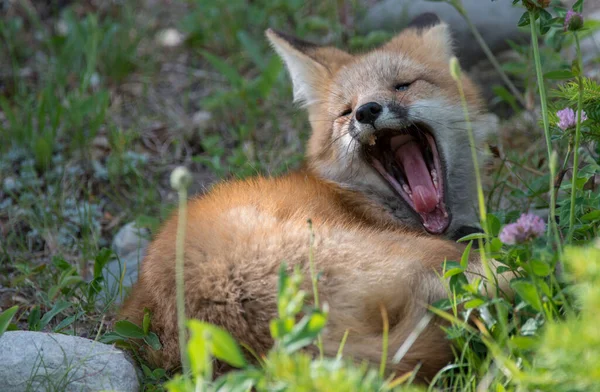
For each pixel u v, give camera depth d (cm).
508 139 1048
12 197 1005
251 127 1115
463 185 841
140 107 1209
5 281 842
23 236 943
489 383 484
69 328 733
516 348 485
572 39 943
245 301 537
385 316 496
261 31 1380
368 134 781
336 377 388
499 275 570
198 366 404
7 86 1270
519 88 1138
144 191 1029
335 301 541
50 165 1062
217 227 595
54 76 1255
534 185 794
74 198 985
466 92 833
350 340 523
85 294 769
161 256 616
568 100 714
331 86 848
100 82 1262
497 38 1147
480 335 514
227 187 747
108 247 933
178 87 1280
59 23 1448
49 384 539
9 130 1109
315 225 594
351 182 819
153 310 610
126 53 1305
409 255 608
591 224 578
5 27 1396
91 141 1077
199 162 1086
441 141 809
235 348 407
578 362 396
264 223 593
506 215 757
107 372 559
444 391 497
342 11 1310
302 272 548
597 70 1062
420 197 804
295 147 1072
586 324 400
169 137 1145
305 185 787
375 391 432
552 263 488
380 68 825
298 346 404
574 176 544
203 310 550
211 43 1376
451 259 655
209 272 555
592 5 1145
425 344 528
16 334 578
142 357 619
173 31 1439
